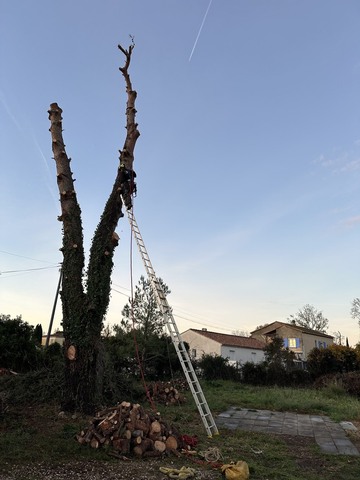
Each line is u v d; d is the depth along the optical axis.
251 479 5.40
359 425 9.92
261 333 47.97
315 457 6.84
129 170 10.26
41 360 15.84
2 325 15.69
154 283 9.48
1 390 9.87
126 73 11.16
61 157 10.22
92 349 8.93
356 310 43.41
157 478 5.19
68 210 9.94
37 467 5.27
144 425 6.37
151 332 18.77
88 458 5.75
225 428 8.90
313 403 12.55
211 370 21.44
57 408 8.70
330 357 21.34
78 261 9.60
